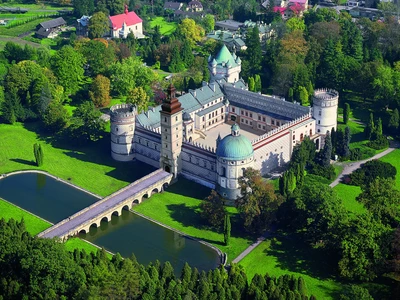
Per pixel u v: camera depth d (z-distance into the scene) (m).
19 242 191.12
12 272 186.88
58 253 183.25
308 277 199.62
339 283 196.50
